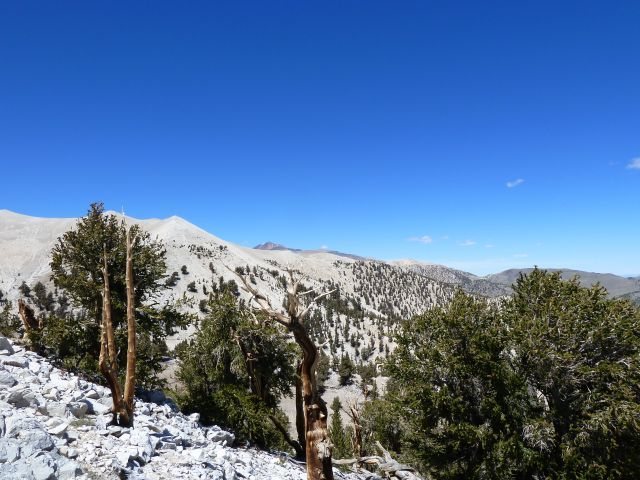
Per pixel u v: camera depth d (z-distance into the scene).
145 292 21.36
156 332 20.20
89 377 18.17
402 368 23.94
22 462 7.29
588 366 20.94
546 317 22.73
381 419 32.75
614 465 19.89
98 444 9.90
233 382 22.80
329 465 10.04
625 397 19.33
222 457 13.26
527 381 23.11
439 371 23.14
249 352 21.91
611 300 23.31
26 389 10.87
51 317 19.27
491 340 22.31
